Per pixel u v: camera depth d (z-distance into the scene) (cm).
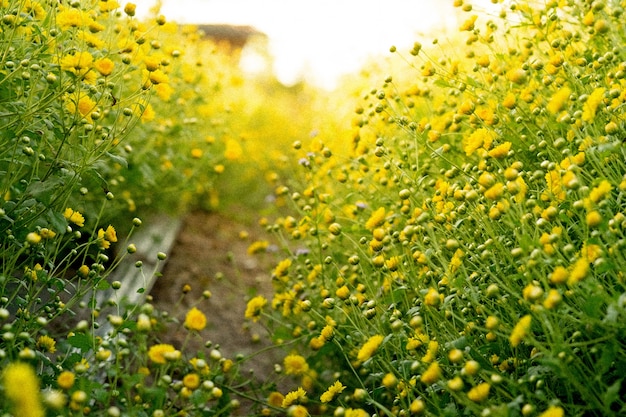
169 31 388
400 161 295
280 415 274
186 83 441
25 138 237
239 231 569
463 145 287
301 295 298
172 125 429
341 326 238
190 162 486
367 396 188
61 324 294
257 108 823
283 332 291
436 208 243
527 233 197
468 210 231
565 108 209
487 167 236
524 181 227
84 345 194
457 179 259
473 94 278
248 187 654
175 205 534
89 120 275
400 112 341
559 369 162
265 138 768
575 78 248
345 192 368
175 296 407
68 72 234
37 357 196
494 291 183
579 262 163
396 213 283
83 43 252
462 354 179
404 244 223
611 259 177
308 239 358
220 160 588
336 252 321
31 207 230
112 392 190
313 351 282
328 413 275
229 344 358
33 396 129
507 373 193
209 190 583
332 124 501
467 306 208
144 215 468
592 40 279
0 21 237
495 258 206
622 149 201
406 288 225
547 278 190
